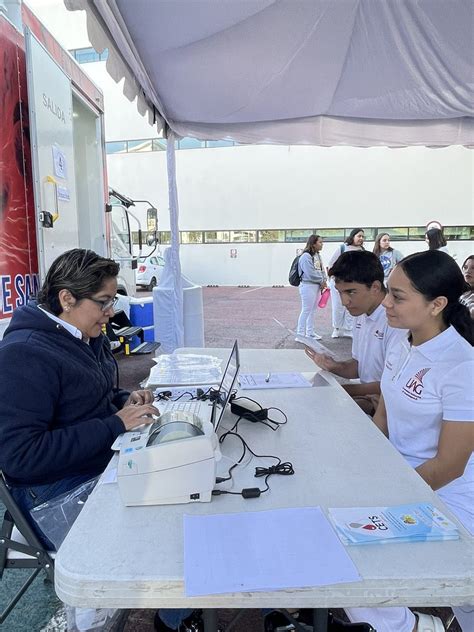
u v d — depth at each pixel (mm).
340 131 3939
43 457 1290
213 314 9594
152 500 1034
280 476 1173
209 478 1040
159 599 794
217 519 972
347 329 7172
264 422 1561
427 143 4062
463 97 3342
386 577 792
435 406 1412
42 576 1906
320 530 925
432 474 1325
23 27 2402
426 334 1459
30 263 2426
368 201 14555
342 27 2430
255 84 3131
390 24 2422
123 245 5898
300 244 15203
